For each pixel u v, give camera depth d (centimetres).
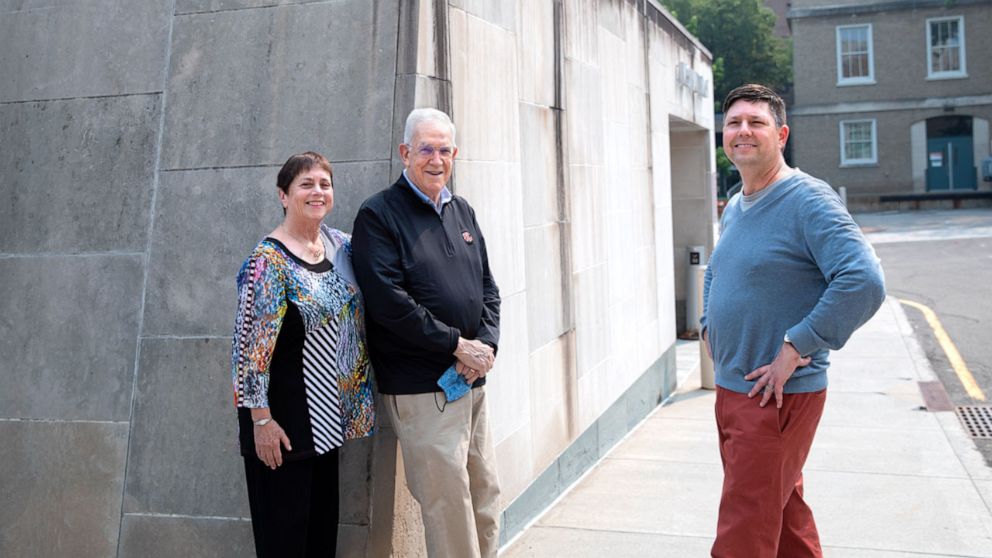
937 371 857
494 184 419
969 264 1625
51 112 399
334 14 367
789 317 302
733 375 312
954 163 3238
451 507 317
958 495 510
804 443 310
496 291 349
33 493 379
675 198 1079
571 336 534
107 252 384
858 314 283
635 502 510
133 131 387
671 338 838
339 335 312
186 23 388
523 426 448
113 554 367
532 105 479
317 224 315
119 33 396
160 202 380
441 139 317
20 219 396
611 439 629
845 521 475
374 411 327
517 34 455
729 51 3491
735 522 305
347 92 361
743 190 327
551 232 504
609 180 628
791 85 3691
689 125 977
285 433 302
